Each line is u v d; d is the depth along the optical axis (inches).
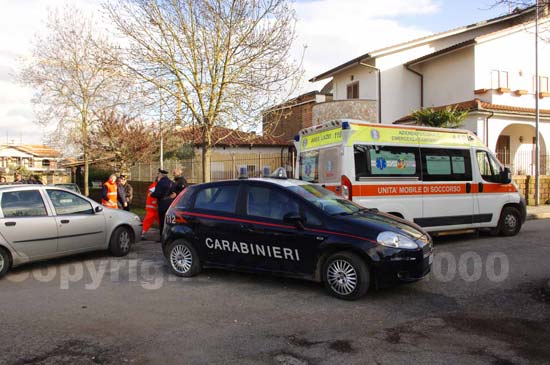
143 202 781.3
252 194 255.1
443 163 367.9
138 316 197.8
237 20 454.9
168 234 275.9
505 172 397.1
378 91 837.2
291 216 231.1
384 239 215.8
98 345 165.2
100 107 730.2
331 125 337.7
